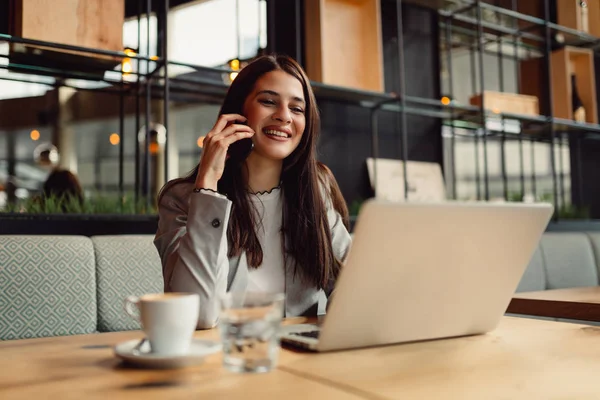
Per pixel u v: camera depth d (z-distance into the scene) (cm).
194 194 101
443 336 79
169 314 63
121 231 207
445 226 69
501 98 351
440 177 361
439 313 76
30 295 153
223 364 63
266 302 61
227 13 313
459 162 377
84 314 160
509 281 80
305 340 72
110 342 80
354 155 334
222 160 116
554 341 78
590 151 444
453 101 359
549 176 420
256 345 61
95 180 539
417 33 363
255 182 139
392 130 351
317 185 138
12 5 211
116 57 222
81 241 168
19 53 217
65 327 157
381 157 345
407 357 67
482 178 388
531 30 380
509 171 400
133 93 276
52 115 349
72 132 529
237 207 131
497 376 58
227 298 61
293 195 136
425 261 70
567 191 431
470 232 72
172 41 316
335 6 304
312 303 131
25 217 185
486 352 71
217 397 50
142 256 175
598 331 87
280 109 135
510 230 76
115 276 168
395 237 66
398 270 69
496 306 81
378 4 308
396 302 71
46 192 243
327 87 279
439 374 59
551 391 53
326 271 131
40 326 154
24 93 330
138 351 66
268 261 132
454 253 72
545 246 297
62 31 211
